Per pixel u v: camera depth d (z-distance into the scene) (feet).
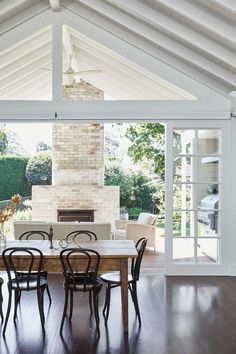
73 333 12.14
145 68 19.03
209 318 13.41
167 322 13.03
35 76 25.12
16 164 38.24
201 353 10.80
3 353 10.80
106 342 11.49
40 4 18.72
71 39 21.90
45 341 11.57
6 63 21.21
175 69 19.15
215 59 17.48
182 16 15.34
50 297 15.15
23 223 18.76
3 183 38.04
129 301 15.26
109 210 30.04
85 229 18.71
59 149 30.45
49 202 30.01
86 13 18.74
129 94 26.05
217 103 19.27
